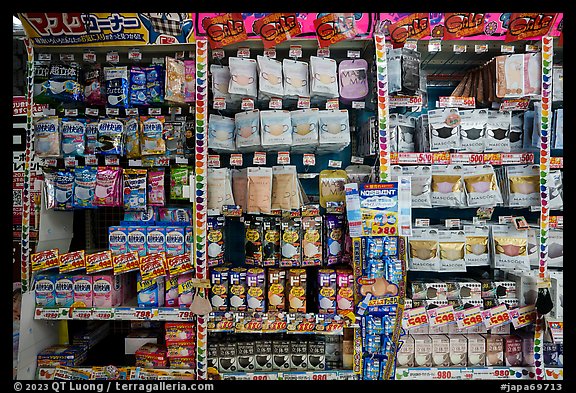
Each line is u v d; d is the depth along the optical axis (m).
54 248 2.72
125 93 2.60
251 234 2.63
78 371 2.51
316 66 2.54
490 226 2.62
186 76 2.62
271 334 2.70
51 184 2.64
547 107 2.42
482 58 2.86
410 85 2.46
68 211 2.89
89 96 2.64
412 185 2.59
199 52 2.40
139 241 2.56
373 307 2.40
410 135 2.73
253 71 2.57
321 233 2.60
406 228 2.36
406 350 2.56
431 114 2.59
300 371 2.52
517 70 2.50
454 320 2.50
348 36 2.47
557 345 2.53
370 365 2.43
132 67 2.63
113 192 2.61
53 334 2.75
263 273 2.55
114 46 2.56
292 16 2.45
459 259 2.55
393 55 2.46
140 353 2.56
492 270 3.04
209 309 2.37
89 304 2.54
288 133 2.55
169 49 2.63
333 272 2.54
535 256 2.58
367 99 2.72
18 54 2.72
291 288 2.53
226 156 3.14
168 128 2.67
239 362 2.54
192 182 2.45
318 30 2.47
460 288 2.59
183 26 2.46
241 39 2.47
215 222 2.58
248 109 2.58
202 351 2.42
